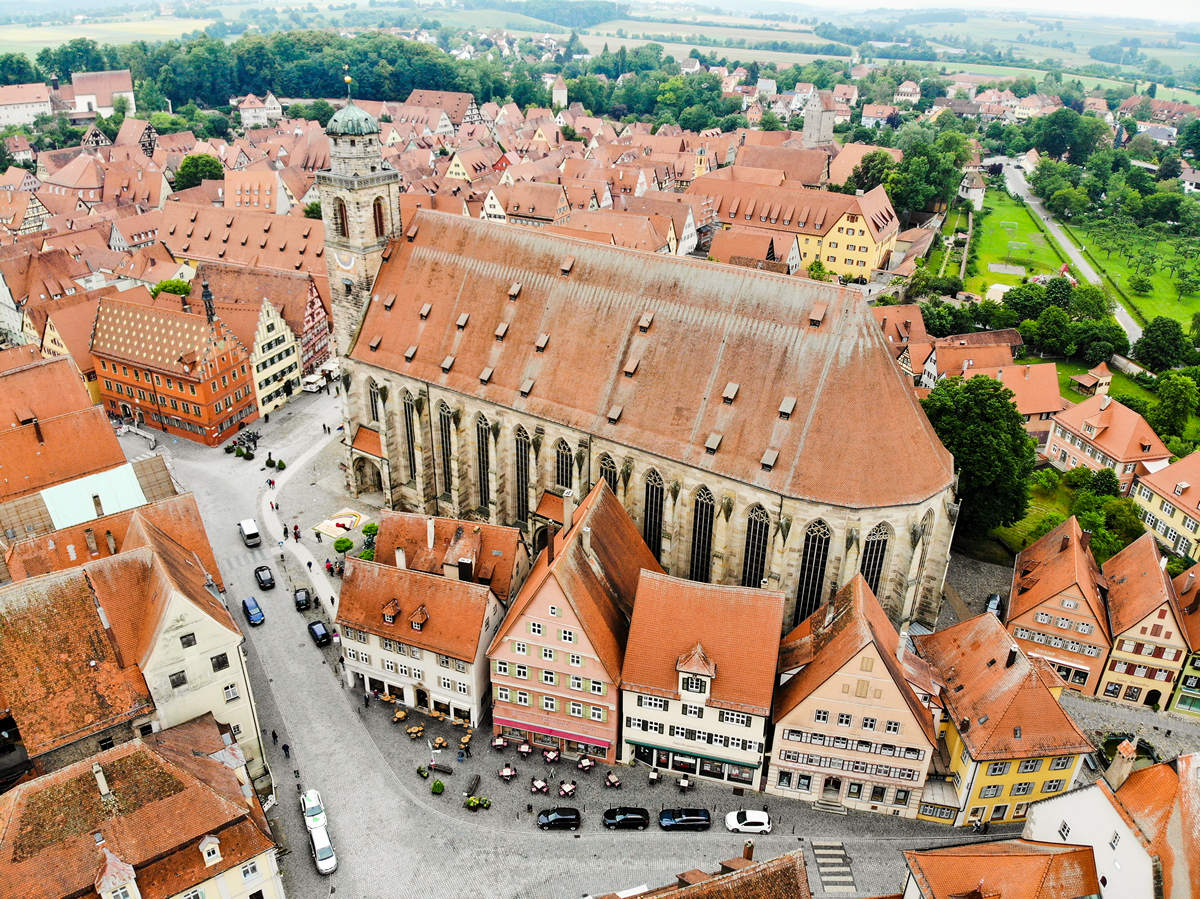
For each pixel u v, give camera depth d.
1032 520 118.06
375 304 108.81
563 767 78.31
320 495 117.94
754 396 84.50
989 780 70.75
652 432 88.38
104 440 102.88
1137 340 176.62
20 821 57.03
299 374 147.88
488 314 100.56
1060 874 58.25
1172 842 54.94
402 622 80.88
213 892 60.62
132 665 70.00
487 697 83.00
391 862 69.38
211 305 128.25
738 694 71.50
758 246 194.75
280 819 72.69
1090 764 79.38
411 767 77.88
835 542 81.69
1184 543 113.94
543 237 98.62
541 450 96.88
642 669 73.56
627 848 70.69
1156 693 86.50
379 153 105.62
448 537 86.38
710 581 90.56
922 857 59.56
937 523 86.06
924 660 79.69
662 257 91.44
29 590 67.94
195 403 128.25
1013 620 89.88
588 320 94.12
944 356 149.25
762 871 54.03
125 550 78.25
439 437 106.56
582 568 76.00
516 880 68.19
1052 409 142.50
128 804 59.38
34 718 66.44
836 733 71.19
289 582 100.81
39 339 141.62
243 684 73.56
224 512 113.88
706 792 75.88
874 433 80.62
